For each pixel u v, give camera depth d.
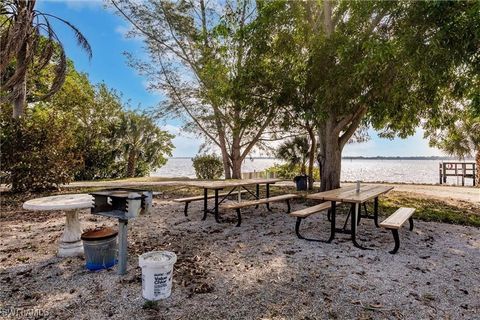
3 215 6.92
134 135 21.47
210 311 2.65
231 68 11.20
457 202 8.58
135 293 2.96
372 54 5.62
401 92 6.01
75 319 2.51
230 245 4.54
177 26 13.74
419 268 3.64
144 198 3.40
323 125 9.32
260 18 8.19
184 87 14.49
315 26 8.48
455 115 8.79
